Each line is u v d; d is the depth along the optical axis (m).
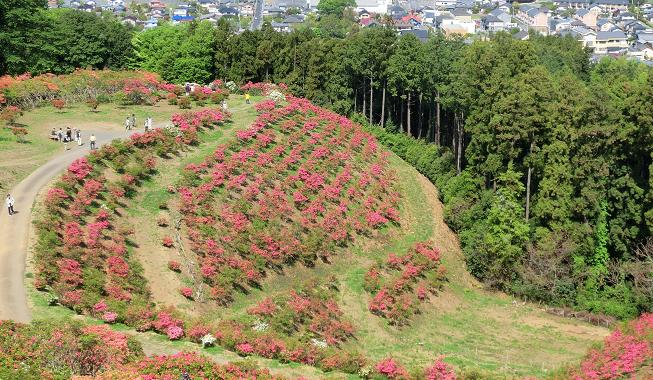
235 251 64.00
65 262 53.19
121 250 58.06
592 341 61.97
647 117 69.75
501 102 74.25
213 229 64.62
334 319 60.69
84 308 49.53
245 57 113.94
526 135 72.75
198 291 58.50
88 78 98.44
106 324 49.03
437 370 48.62
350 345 58.28
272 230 68.19
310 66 108.69
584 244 70.94
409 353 58.09
